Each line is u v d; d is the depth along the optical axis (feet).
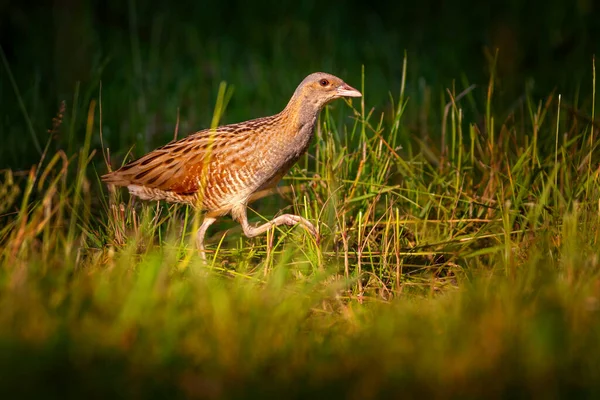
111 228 35.94
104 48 63.05
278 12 70.38
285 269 32.73
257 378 23.86
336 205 36.37
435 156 43.60
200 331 26.23
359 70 61.41
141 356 24.49
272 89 57.88
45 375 23.22
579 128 40.45
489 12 69.15
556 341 24.66
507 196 37.81
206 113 53.36
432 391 23.04
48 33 64.75
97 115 48.80
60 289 27.96
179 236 37.29
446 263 35.01
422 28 68.90
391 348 25.23
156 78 58.34
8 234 34.42
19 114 49.73
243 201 36.14
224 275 33.63
